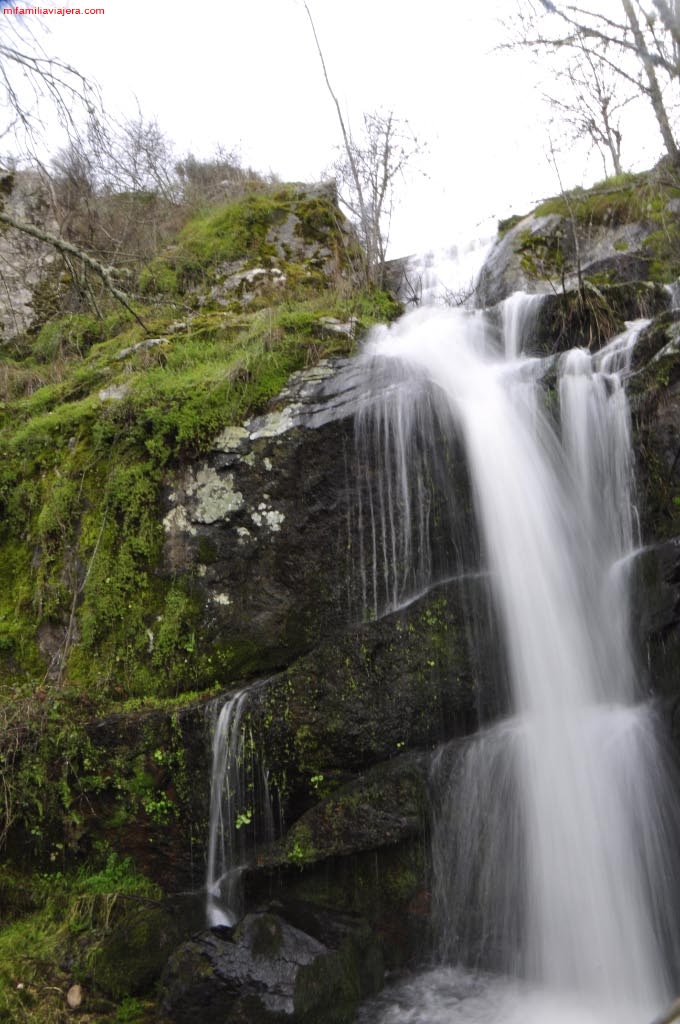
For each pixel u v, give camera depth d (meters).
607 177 10.72
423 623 4.96
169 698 5.18
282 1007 3.82
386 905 4.59
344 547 5.31
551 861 4.63
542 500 5.53
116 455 5.74
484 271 10.12
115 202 10.67
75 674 5.33
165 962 4.31
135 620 5.38
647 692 4.96
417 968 4.62
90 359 7.65
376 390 5.56
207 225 10.13
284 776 4.79
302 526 5.33
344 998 4.09
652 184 9.19
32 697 5.11
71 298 9.59
